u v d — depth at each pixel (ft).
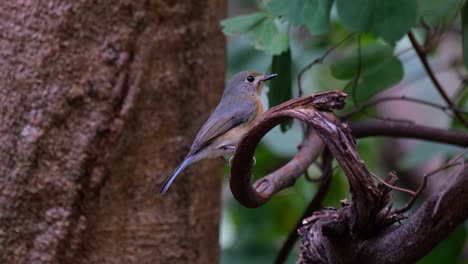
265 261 36.24
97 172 23.16
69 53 22.85
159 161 24.04
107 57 23.12
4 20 22.86
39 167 22.85
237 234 38.17
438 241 16.78
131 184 23.71
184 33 24.14
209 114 25.18
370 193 15.71
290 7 20.61
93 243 23.31
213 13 24.99
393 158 43.24
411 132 26.05
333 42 35.01
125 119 23.34
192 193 24.93
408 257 16.85
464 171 16.55
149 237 24.00
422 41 34.83
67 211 22.98
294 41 36.63
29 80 22.77
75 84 22.90
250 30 22.29
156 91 23.85
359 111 27.25
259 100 28.30
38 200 22.89
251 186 18.39
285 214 38.70
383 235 17.12
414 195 17.78
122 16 23.16
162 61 23.90
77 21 22.82
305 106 15.96
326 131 15.35
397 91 39.17
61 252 23.07
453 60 36.32
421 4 26.99
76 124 22.99
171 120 24.14
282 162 36.11
